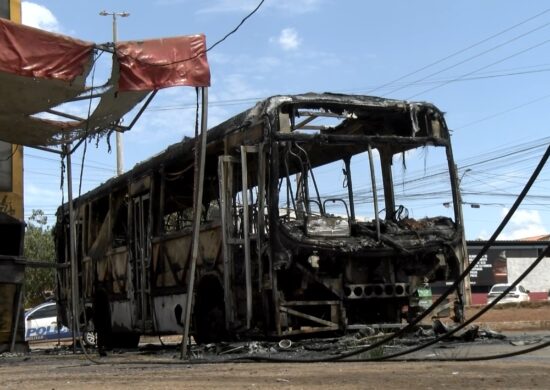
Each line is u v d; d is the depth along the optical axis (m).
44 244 41.25
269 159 9.49
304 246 9.34
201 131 9.20
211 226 10.59
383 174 10.78
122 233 14.52
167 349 12.52
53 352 12.90
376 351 7.89
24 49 8.75
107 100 10.66
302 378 5.95
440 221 10.43
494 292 39.62
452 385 5.20
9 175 14.19
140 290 13.02
